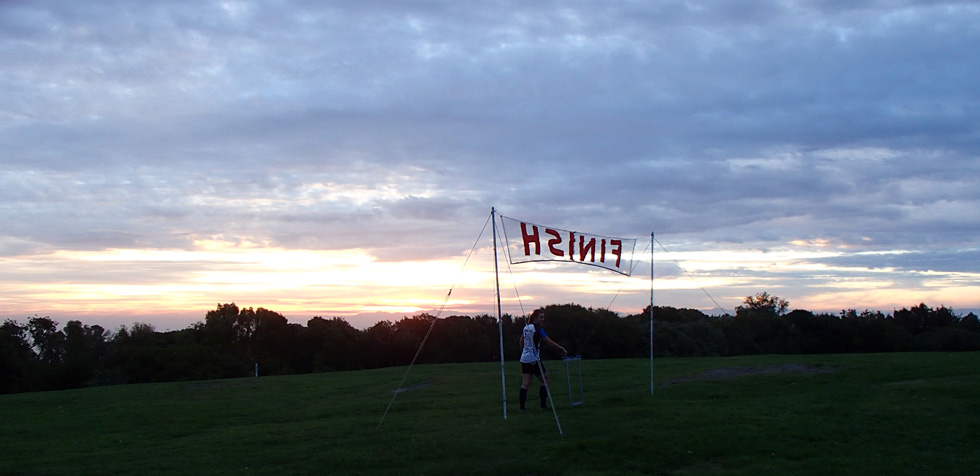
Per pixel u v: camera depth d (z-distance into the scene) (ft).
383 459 31.83
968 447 31.50
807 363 63.36
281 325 211.61
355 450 34.27
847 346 161.48
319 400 58.90
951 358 63.16
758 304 204.23
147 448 38.91
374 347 214.48
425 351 208.44
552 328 162.81
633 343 154.81
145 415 53.21
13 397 70.49
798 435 34.14
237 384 77.56
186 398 65.05
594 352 157.99
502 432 36.91
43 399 67.46
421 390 62.08
